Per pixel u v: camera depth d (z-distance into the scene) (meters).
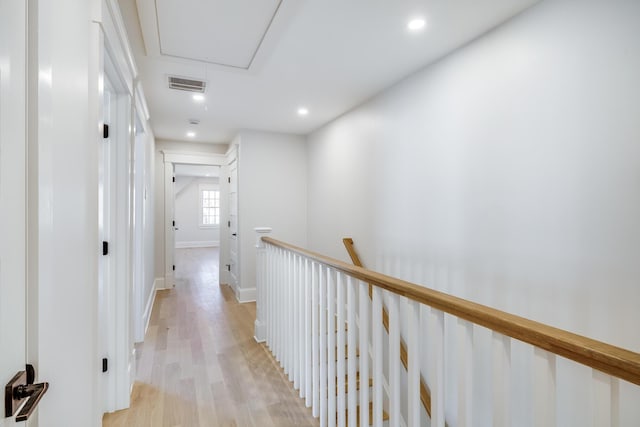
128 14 1.86
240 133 4.43
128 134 2.02
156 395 2.16
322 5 1.77
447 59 2.32
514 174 1.86
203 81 2.79
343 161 3.77
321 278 1.89
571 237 1.59
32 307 0.72
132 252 2.21
